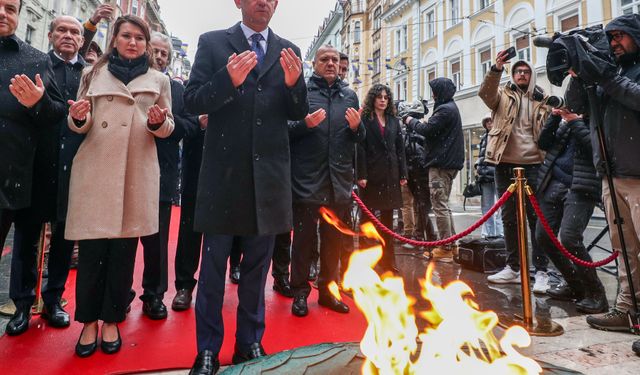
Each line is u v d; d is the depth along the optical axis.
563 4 12.82
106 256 1.99
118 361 1.88
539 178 3.29
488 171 5.36
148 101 2.12
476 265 3.94
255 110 1.88
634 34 2.25
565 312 2.75
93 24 3.06
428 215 4.91
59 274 2.37
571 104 2.65
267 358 1.41
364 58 30.11
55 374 1.74
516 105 3.51
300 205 2.70
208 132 1.92
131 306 2.73
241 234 1.81
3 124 1.92
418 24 20.67
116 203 1.92
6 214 2.01
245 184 1.83
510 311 2.72
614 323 2.37
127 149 2.00
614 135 2.31
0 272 3.56
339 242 2.84
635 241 2.38
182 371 1.81
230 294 3.08
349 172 2.86
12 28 2.06
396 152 3.89
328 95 2.89
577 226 2.81
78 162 1.97
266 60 1.97
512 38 14.72
